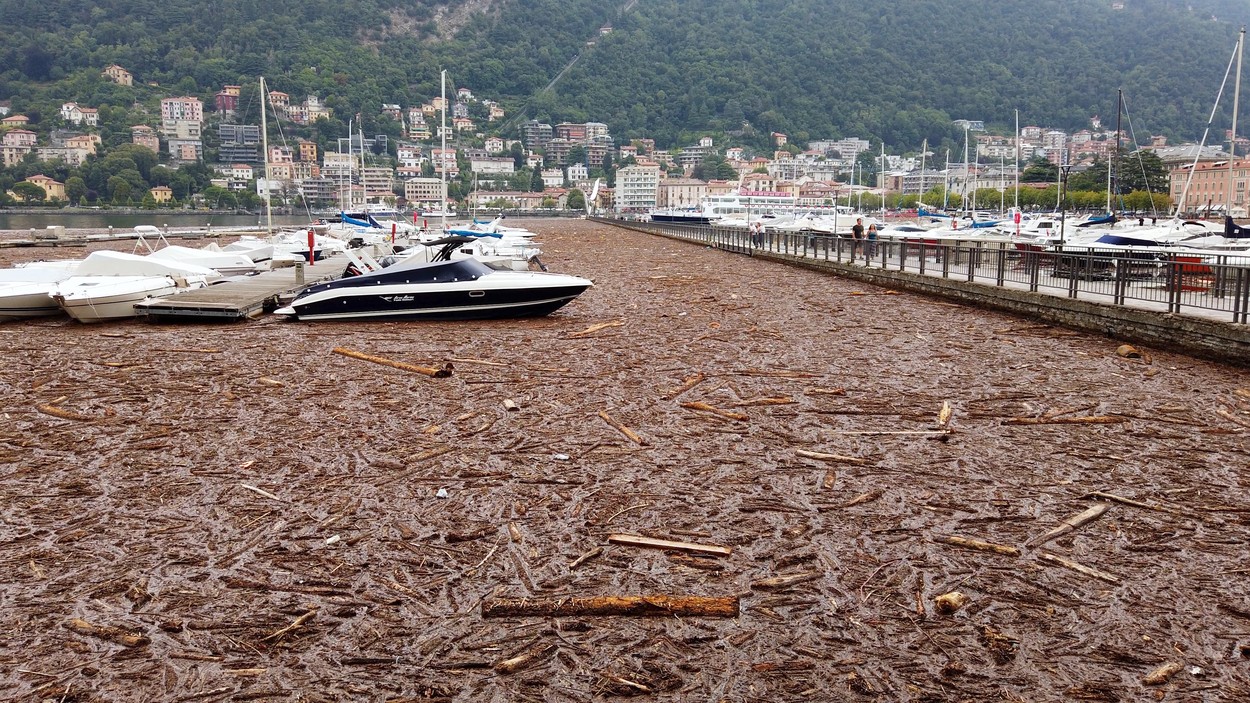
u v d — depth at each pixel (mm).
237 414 12016
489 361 16062
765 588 6758
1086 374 14867
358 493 8820
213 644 5938
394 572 7020
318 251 39375
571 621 6270
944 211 117312
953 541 7602
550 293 21750
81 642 5957
